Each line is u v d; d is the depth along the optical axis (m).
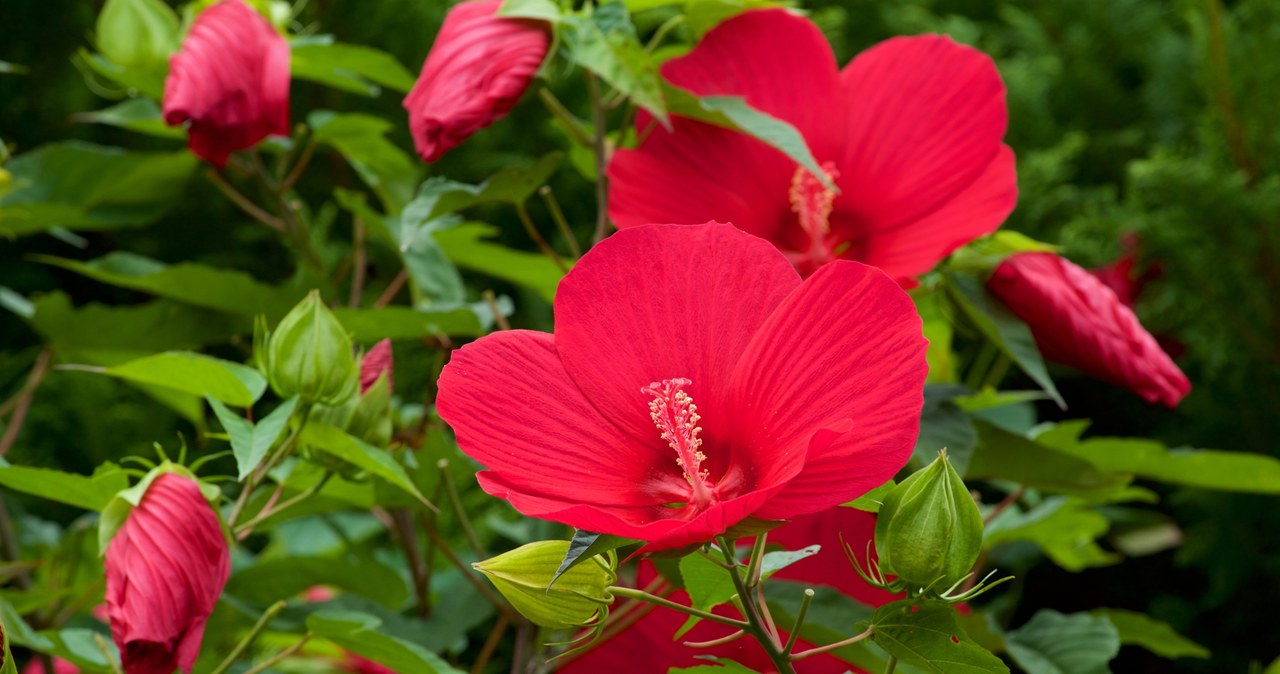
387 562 1.89
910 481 1.26
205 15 1.52
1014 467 1.53
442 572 1.82
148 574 1.33
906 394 1.23
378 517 1.70
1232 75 2.00
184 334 1.72
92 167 1.72
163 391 1.73
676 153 1.49
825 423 1.24
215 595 1.35
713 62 1.49
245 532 1.45
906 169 1.49
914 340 1.24
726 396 1.27
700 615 1.27
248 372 1.42
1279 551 2.06
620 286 1.27
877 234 1.50
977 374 1.68
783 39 1.49
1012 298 1.50
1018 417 1.75
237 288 1.66
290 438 1.42
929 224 1.49
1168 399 1.50
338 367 1.41
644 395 1.28
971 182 1.48
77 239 1.77
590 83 1.54
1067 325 1.49
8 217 1.72
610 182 1.49
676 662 1.49
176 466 1.37
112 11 1.63
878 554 1.27
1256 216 1.93
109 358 1.73
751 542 1.48
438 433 1.58
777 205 1.50
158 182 1.75
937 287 1.54
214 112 1.50
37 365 1.73
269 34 1.54
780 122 1.45
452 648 1.62
